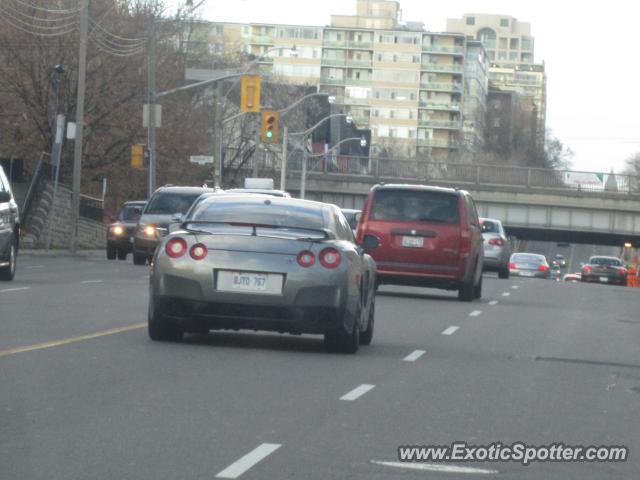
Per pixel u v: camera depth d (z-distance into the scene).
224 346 23.45
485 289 54.25
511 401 18.20
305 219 23.89
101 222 97.25
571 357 25.28
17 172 96.06
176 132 100.44
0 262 39.94
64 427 14.36
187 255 22.55
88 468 12.19
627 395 19.67
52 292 36.78
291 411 16.17
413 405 17.27
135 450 13.13
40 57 94.38
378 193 42.47
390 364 22.20
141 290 39.19
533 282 67.00
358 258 23.64
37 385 17.53
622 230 130.25
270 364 21.09
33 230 79.94
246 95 76.50
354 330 23.41
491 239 70.19
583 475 13.05
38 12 94.44
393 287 52.66
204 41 142.12
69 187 97.62
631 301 50.19
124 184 104.06
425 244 41.94
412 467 12.95
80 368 19.48
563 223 131.62
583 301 48.19
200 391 17.53
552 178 132.12
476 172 135.75
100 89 95.56
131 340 23.66
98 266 57.19
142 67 97.31
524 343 28.02
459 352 25.11
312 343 25.14
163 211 60.84
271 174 148.38
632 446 14.85
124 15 98.44
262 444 13.75
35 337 23.75
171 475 12.00
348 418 15.84
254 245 22.45
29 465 12.26
